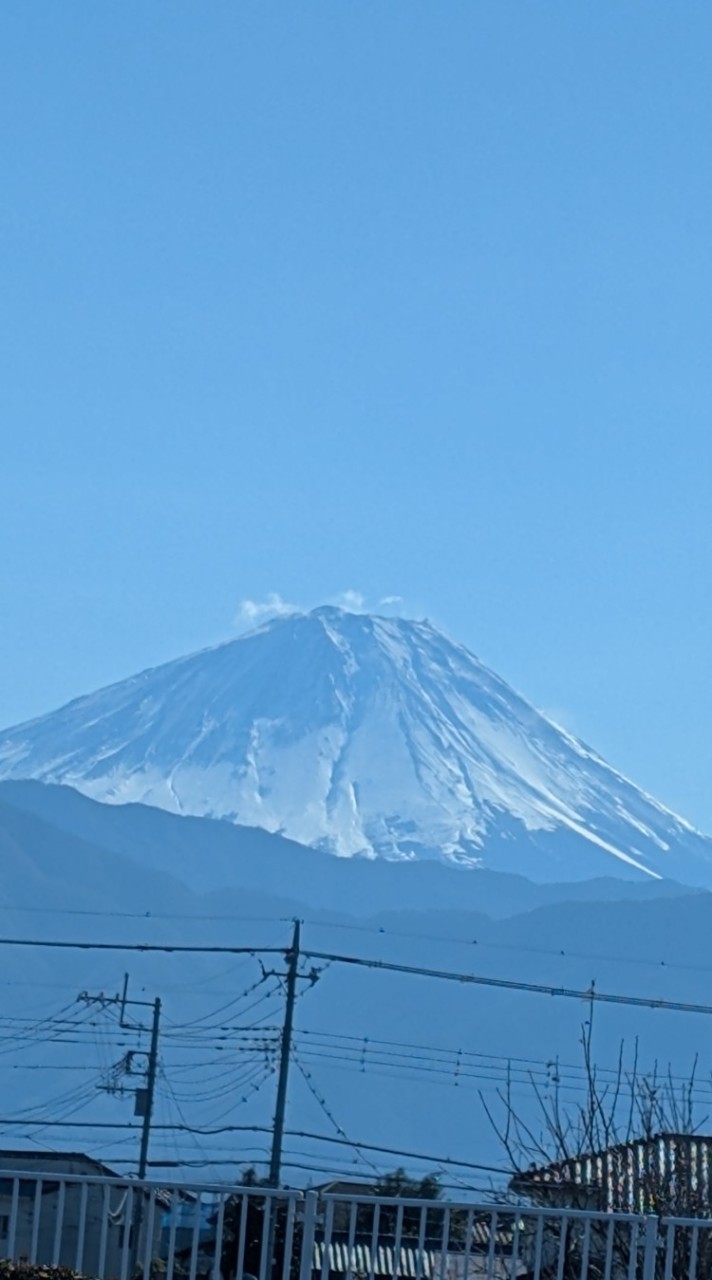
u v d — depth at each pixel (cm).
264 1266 3788
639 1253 4597
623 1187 4794
